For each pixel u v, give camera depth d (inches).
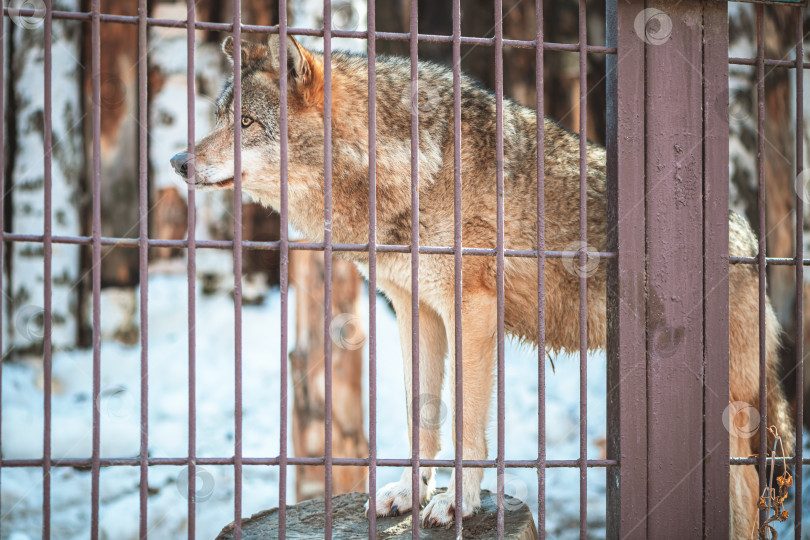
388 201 131.5
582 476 92.9
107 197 320.5
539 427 92.4
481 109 136.5
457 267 91.8
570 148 143.2
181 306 325.7
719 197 98.3
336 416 243.0
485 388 128.4
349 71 137.7
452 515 118.3
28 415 256.8
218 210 340.2
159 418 272.7
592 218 138.6
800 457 100.6
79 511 231.5
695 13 98.4
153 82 325.1
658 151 97.1
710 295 97.7
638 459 95.1
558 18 353.4
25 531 220.7
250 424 275.3
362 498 136.8
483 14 359.9
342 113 133.0
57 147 302.2
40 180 296.8
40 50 300.8
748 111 266.1
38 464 82.0
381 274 136.9
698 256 97.7
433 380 140.1
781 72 271.0
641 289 96.2
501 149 93.5
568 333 143.5
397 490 128.6
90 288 311.7
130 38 318.0
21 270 291.3
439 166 131.3
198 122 327.6
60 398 276.4
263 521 126.6
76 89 306.5
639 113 96.8
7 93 302.7
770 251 268.7
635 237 96.2
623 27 96.7
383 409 286.8
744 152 267.3
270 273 354.3
